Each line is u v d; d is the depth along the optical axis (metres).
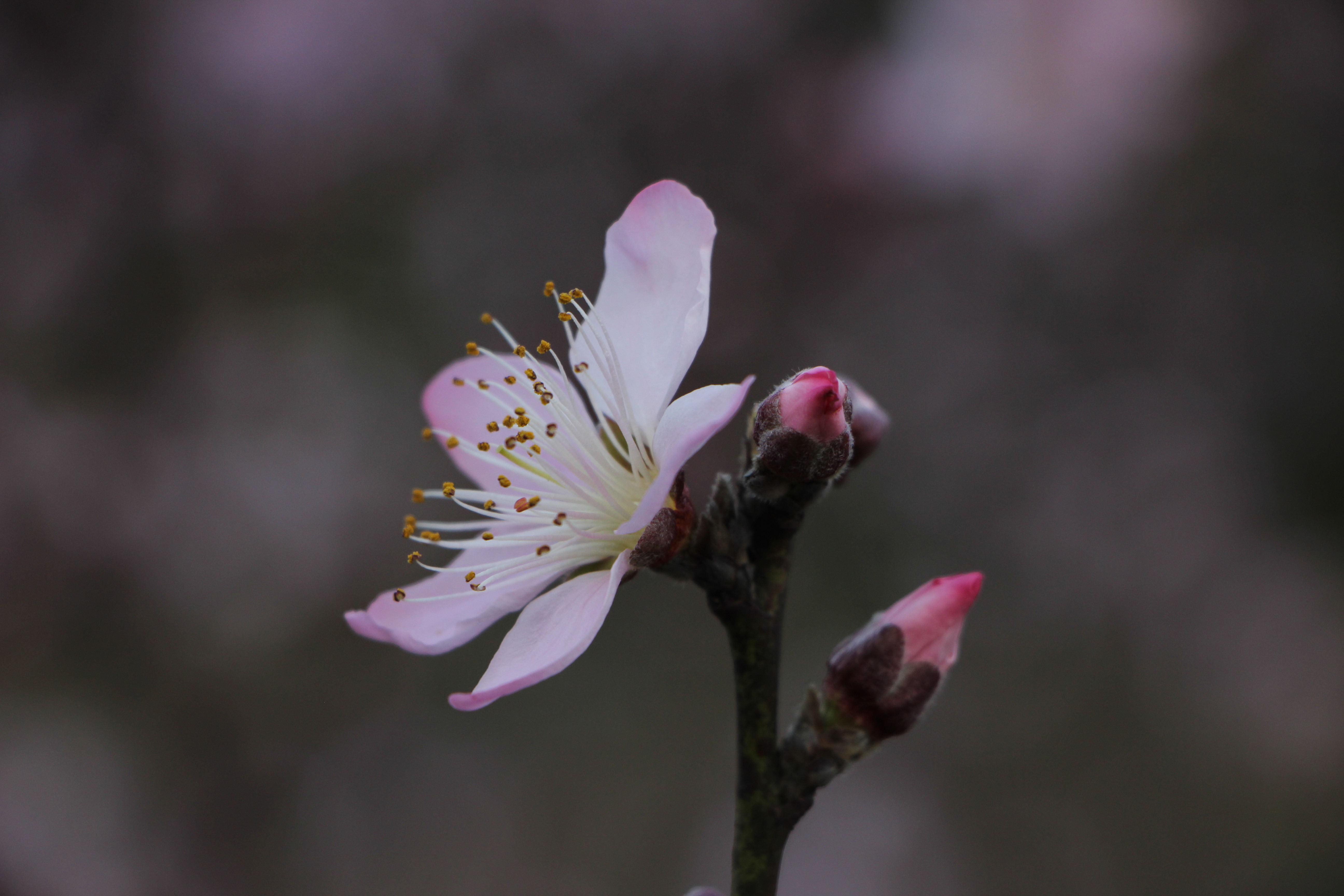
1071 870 0.53
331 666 0.57
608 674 0.58
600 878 0.55
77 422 0.58
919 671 0.31
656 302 0.32
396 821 0.55
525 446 0.33
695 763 0.56
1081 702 0.56
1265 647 0.55
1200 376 0.59
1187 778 0.54
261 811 0.54
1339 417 0.58
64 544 0.56
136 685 0.55
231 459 0.58
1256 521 0.58
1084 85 0.58
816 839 0.54
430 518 0.58
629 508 0.32
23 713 0.54
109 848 0.51
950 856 0.53
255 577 0.57
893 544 0.58
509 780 0.57
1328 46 0.58
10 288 0.59
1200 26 0.58
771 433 0.31
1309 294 0.59
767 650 0.32
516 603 0.32
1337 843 0.51
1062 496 0.58
